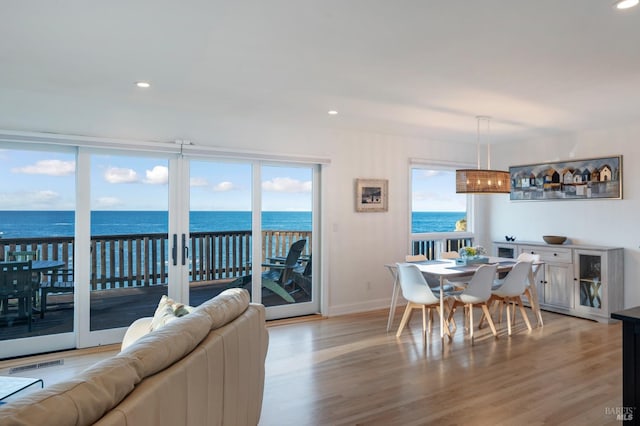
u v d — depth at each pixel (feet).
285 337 14.10
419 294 13.60
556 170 18.63
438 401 9.34
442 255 18.02
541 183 19.20
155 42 8.30
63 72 10.17
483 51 8.68
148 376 4.46
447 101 12.68
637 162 16.03
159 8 6.88
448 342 13.56
